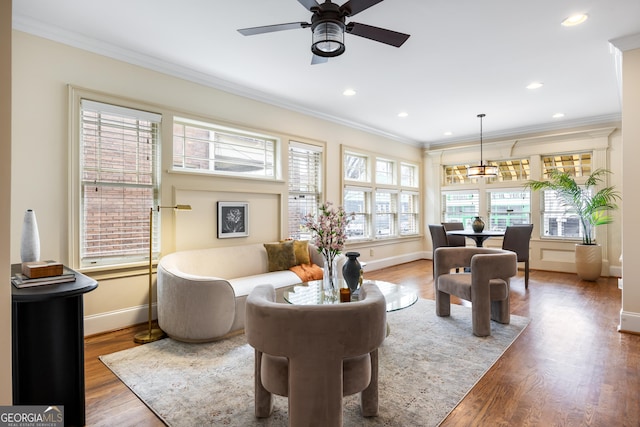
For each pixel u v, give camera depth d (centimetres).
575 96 450
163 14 262
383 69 363
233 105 409
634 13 259
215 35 293
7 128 112
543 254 608
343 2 248
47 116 279
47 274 172
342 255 420
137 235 334
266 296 180
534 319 345
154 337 294
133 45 310
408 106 493
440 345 281
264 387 174
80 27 280
